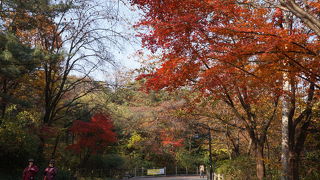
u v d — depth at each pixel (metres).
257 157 14.03
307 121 12.21
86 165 31.80
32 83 22.81
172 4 7.89
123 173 35.94
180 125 28.64
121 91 23.58
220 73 9.25
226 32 8.12
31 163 12.16
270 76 9.50
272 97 11.97
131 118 36.56
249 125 14.18
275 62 8.57
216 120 19.94
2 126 16.58
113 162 35.06
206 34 8.12
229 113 17.70
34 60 16.22
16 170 18.95
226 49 8.39
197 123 23.69
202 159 41.91
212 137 27.81
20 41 18.45
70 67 22.61
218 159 34.09
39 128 18.72
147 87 10.09
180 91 14.61
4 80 18.05
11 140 16.91
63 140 30.78
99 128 25.84
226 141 25.70
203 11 7.95
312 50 7.98
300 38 7.75
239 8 8.88
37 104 22.30
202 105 14.08
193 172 44.41
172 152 40.72
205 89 10.45
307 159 15.52
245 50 8.11
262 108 14.52
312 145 16.25
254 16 9.62
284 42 7.60
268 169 16.89
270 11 10.18
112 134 26.77
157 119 31.23
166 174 42.91
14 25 18.77
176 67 9.02
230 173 20.12
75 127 24.88
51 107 22.98
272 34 7.73
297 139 12.20
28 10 17.72
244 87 11.16
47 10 18.55
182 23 7.66
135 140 39.12
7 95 16.69
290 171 11.67
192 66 8.89
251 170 18.64
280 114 14.87
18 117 16.64
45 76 23.84
